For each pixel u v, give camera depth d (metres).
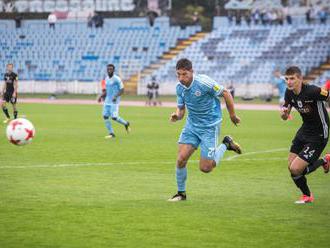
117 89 35.53
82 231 13.52
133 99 82.12
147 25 96.62
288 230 13.85
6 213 15.17
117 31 95.81
